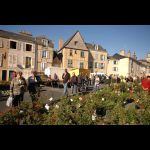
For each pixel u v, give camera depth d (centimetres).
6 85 2247
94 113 834
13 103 970
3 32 4166
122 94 1423
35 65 4622
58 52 5538
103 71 6225
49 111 791
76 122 711
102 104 1054
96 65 6097
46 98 1117
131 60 7150
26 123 655
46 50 4847
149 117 749
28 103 767
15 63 4269
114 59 6969
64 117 712
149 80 1430
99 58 6147
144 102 1123
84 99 1090
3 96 1688
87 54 5566
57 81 2927
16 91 967
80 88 2130
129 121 744
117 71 7000
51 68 3838
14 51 4259
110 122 744
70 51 5300
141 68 7938
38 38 4862
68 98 1054
